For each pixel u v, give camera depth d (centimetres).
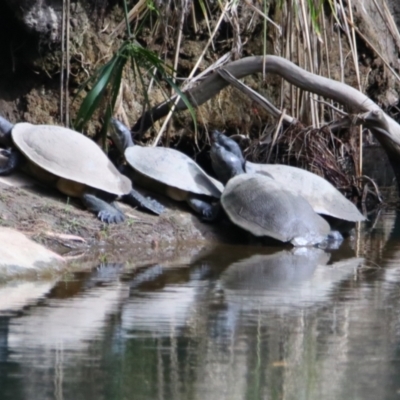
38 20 3341
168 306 1786
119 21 3612
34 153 2611
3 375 1300
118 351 1432
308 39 3456
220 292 1948
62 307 1752
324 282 2103
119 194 2677
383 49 4388
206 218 2811
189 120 3778
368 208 3747
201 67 3803
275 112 3469
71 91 3584
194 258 2442
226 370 1341
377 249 2697
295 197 2811
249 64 3359
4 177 2656
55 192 2680
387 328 1617
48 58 3481
